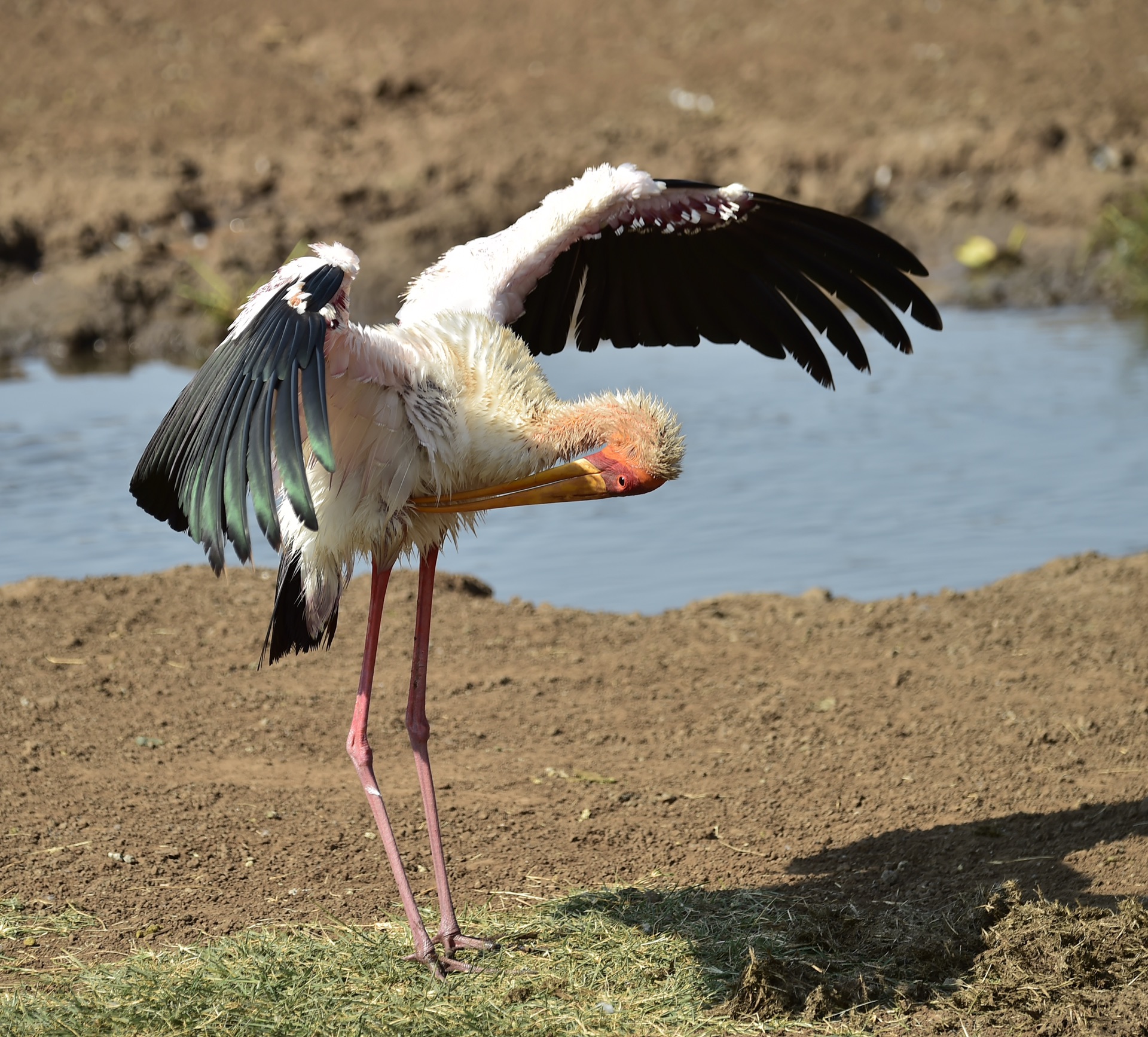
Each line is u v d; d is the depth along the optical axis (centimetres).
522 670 1195
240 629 1262
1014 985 702
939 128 3503
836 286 888
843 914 773
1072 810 902
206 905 811
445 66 3794
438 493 758
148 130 3384
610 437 757
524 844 895
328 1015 688
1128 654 1186
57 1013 684
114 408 2269
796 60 3869
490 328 787
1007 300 3095
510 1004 704
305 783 980
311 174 3238
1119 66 3784
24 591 1333
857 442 2064
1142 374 2406
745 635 1280
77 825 900
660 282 909
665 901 809
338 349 706
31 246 3003
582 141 3412
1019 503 1769
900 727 1066
